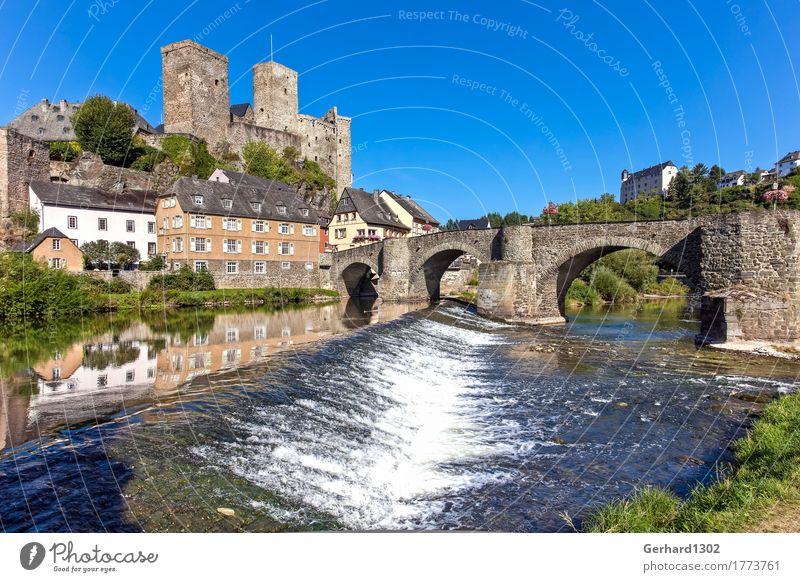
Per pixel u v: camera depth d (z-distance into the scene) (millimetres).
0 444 9492
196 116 75062
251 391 13906
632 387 18906
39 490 7473
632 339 31141
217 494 7914
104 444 9438
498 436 13336
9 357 21016
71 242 45812
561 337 32312
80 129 65062
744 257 27703
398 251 53219
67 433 10125
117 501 7277
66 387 14945
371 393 16062
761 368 21750
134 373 17094
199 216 52875
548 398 17469
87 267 47688
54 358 20609
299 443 10719
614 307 52656
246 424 11164
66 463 8508
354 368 18891
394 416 14445
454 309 44250
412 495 9703
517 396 17766
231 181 61938
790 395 15445
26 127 69688
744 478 9141
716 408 15836
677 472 10773
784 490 8047
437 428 14016
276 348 22406
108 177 60625
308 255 63000
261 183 65312
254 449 9891
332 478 9578
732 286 28016
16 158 55500
